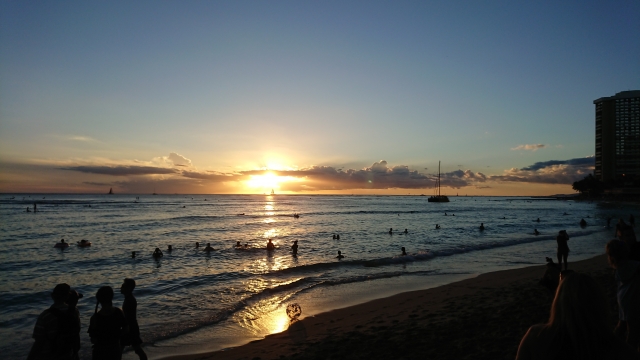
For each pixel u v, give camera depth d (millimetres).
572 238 36594
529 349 2541
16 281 19328
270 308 13727
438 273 19938
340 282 17859
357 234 43250
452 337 9102
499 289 14875
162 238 38469
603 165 189375
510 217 75250
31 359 5254
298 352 9094
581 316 2367
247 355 9289
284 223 59188
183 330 11445
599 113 191750
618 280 4426
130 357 9539
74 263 24484
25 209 86062
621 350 2344
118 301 14992
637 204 131875
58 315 5355
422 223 60219
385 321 11406
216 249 30625
